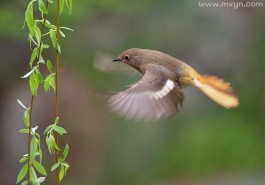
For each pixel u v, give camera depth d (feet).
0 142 51.47
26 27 45.37
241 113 58.90
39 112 51.19
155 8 51.44
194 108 58.95
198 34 53.06
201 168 57.21
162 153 57.11
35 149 16.14
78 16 45.65
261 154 57.77
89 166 54.70
